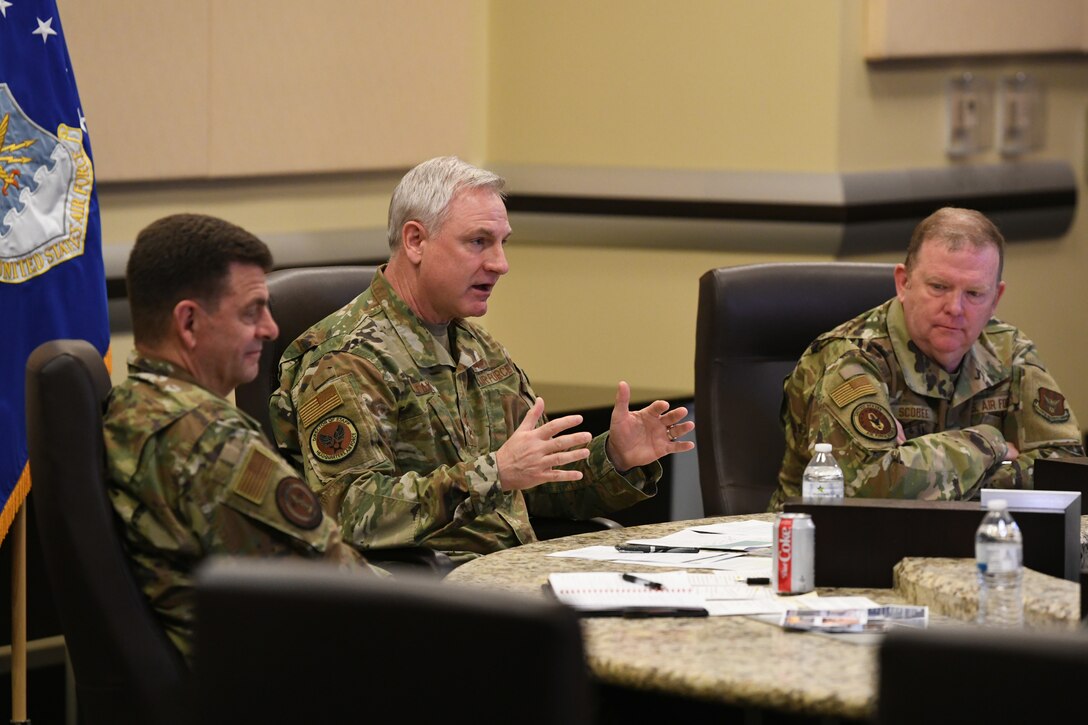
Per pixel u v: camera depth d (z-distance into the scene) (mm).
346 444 8164
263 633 4453
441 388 8656
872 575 6629
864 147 14062
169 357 6277
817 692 5004
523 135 15086
